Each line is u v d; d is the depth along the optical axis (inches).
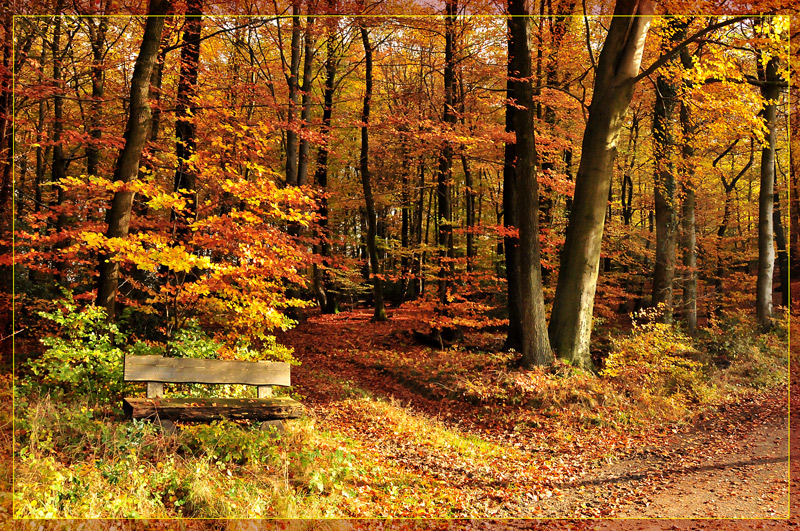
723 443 352.5
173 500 195.2
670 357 484.1
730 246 960.3
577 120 730.2
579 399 417.4
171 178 514.6
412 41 713.6
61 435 218.8
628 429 386.6
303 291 948.6
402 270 964.0
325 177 815.1
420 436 345.7
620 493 272.7
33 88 401.7
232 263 346.6
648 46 584.1
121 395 283.6
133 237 291.0
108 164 586.2
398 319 804.6
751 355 564.4
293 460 241.4
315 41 713.6
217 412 256.8
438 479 279.7
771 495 259.8
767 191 655.8
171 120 505.4
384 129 538.3
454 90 651.5
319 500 215.5
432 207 1209.4
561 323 484.1
